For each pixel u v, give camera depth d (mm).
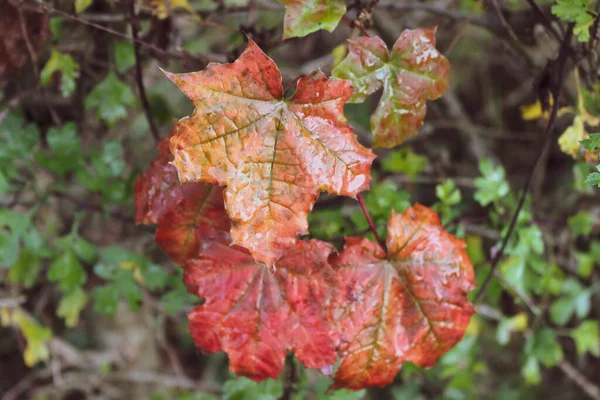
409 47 687
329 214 823
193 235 701
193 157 645
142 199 710
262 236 650
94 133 914
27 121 875
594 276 955
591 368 1150
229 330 694
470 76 1385
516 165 1324
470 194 1113
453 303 706
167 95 1051
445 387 1083
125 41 802
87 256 823
